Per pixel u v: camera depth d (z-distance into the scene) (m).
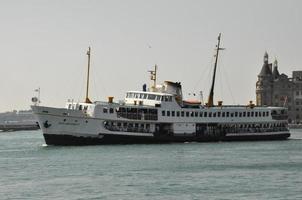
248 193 125.75
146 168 158.88
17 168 159.38
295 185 134.50
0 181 139.00
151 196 122.81
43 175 147.00
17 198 121.25
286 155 192.88
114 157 180.88
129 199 120.31
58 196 122.69
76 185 133.50
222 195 123.81
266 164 169.12
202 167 161.88
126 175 146.88
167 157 182.62
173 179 141.50
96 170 154.88
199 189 129.62
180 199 120.31
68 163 167.75
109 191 127.25
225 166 164.00
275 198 121.19
